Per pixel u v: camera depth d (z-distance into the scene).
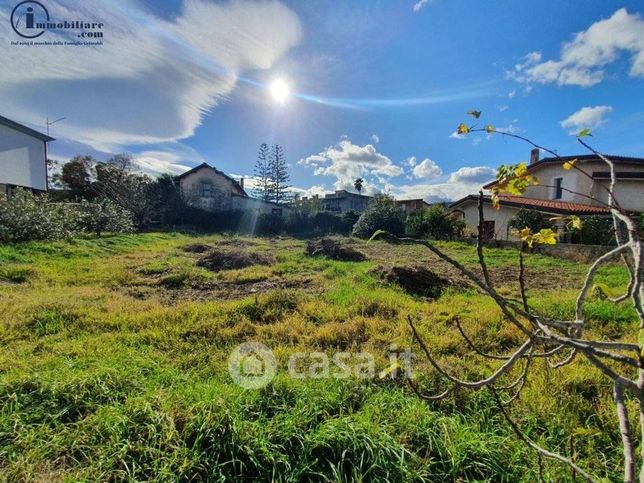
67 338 3.55
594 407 2.35
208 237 17.94
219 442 1.90
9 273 6.25
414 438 2.03
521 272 1.21
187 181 25.62
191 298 5.59
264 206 29.11
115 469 1.78
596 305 4.55
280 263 9.23
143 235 15.40
